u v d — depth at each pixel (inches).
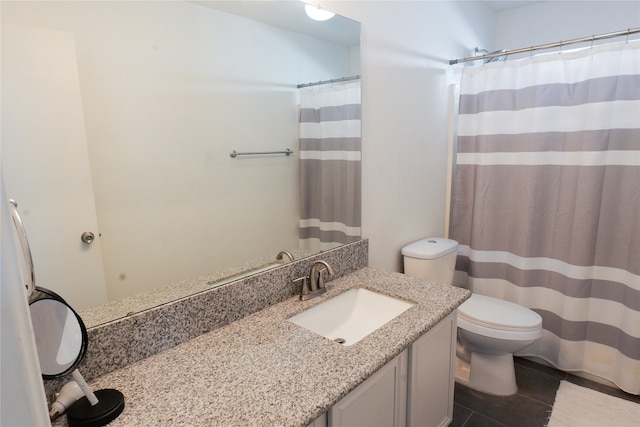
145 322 40.5
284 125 56.4
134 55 39.7
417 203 87.6
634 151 72.4
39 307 28.2
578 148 77.7
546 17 109.3
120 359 38.8
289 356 40.9
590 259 79.2
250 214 53.3
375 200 74.5
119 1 38.1
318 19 58.5
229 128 49.6
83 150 37.0
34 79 33.4
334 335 57.1
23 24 32.4
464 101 90.4
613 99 72.7
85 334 31.1
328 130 63.0
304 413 32.0
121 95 39.2
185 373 37.9
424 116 86.0
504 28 117.2
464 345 83.9
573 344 83.2
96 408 31.5
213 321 47.0
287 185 58.1
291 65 56.0
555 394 78.5
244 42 49.7
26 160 33.6
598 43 102.0
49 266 35.8
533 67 80.6
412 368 50.2
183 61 43.9
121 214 40.4
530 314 76.7
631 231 74.5
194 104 45.5
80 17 35.6
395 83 75.6
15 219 28.1
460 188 95.0
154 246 43.3
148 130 41.7
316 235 63.3
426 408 56.3
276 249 57.1
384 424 47.0
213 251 49.2
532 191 84.0
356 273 68.6
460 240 97.6
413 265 79.7
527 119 82.8
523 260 87.3
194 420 31.3
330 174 64.3
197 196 47.0
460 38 97.8
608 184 75.7
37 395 14.7
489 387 79.6
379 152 74.0
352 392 39.9
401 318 50.4
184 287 46.1
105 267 39.6
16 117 32.7
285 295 56.4
